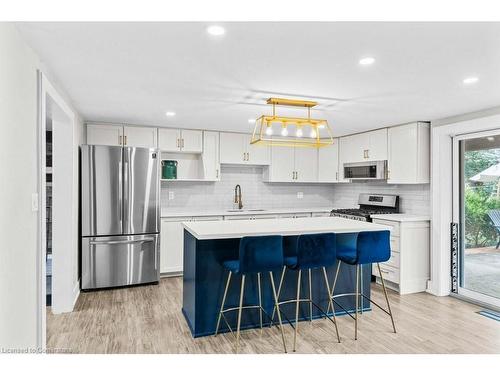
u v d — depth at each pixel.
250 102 3.44
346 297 3.53
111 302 3.75
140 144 4.77
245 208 5.82
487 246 3.85
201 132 5.14
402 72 2.52
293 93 3.09
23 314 1.90
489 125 3.61
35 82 2.15
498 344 2.81
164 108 3.74
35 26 1.80
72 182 3.49
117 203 4.20
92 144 4.50
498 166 3.72
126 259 4.26
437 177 4.18
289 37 1.93
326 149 5.92
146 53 2.18
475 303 3.82
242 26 1.81
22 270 1.88
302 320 3.32
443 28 1.80
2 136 1.59
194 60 2.30
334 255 2.92
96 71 2.53
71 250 3.47
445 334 3.01
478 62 2.30
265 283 3.18
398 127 4.57
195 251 2.93
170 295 4.01
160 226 4.54
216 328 2.94
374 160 5.00
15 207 1.77
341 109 3.71
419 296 4.11
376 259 3.01
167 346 2.73
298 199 6.25
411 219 4.21
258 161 5.56
